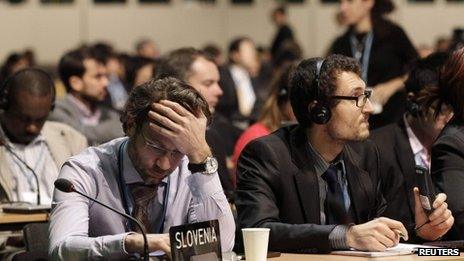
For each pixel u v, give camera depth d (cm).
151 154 496
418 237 570
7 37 2502
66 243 491
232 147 989
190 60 834
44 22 2533
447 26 2638
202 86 830
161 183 525
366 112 577
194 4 2650
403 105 1032
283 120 818
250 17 2686
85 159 518
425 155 696
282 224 555
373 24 1074
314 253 543
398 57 1066
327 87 569
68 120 1084
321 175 588
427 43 2639
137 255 483
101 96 1139
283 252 551
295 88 580
